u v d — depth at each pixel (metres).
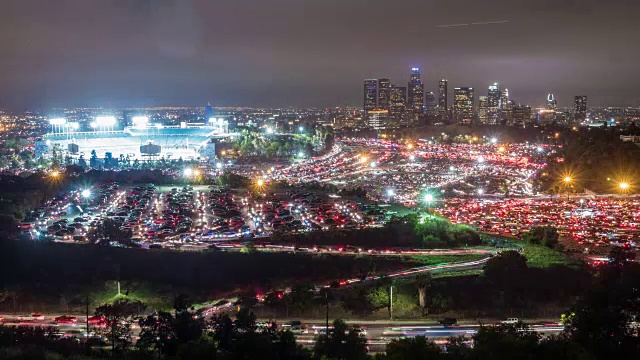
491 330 162.88
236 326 177.62
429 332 194.25
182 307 191.12
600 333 163.00
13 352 165.75
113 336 181.62
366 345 176.12
